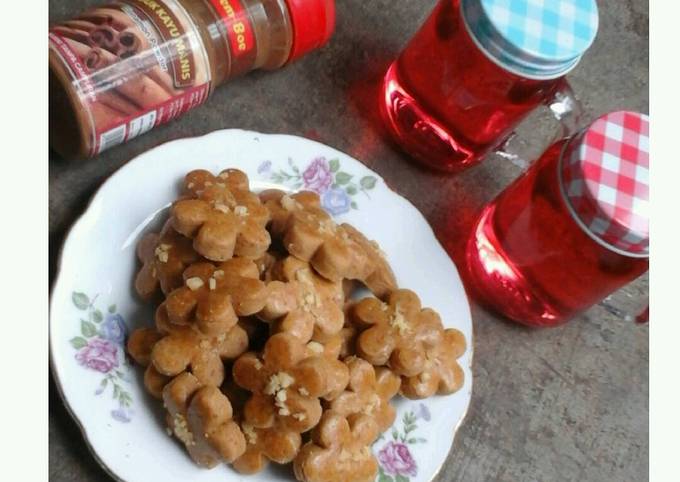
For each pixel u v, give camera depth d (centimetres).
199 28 43
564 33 43
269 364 40
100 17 42
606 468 52
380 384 43
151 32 42
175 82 43
